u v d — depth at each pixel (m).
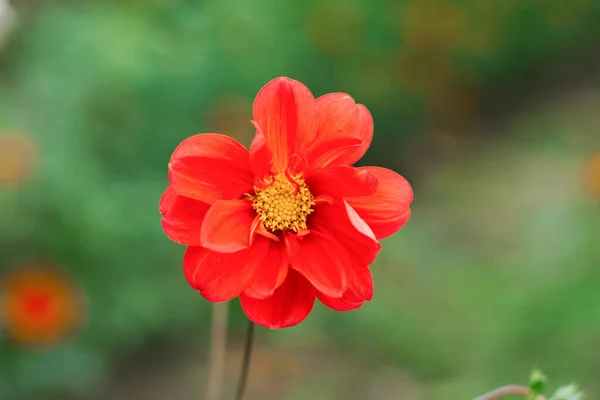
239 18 1.31
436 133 1.79
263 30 1.36
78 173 1.05
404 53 1.69
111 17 1.22
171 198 0.62
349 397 1.13
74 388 1.06
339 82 1.54
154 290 1.08
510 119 1.87
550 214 1.38
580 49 2.07
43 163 1.03
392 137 1.69
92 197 1.04
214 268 0.62
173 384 1.15
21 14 1.23
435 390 1.08
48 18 1.21
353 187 0.62
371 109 1.61
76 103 1.11
